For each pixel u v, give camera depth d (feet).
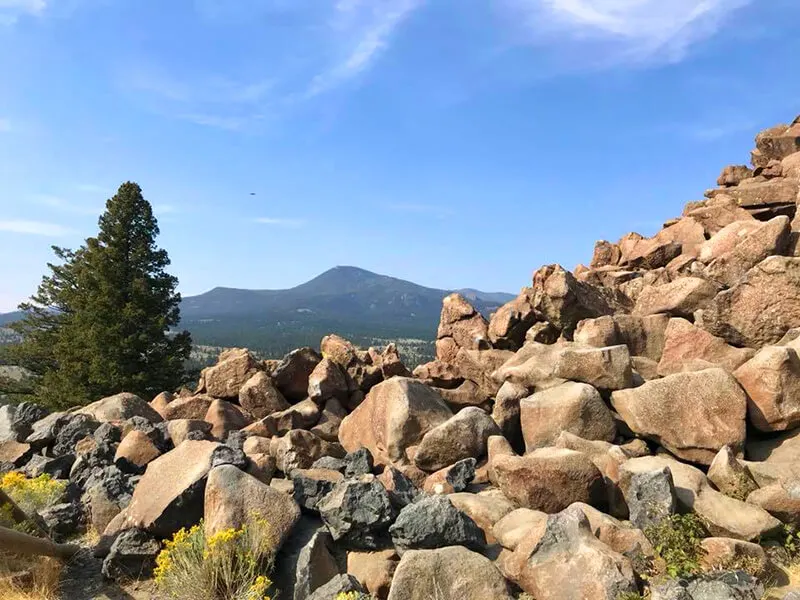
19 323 172.04
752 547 22.24
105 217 158.10
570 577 21.02
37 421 50.93
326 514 26.58
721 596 19.48
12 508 29.81
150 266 158.81
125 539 28.32
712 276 46.91
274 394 49.55
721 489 27.20
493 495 29.50
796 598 19.45
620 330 43.45
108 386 134.72
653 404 31.68
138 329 144.05
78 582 27.78
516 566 22.79
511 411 36.68
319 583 23.26
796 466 27.43
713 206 63.62
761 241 44.98
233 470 28.55
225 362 53.83
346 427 42.80
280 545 26.27
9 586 25.12
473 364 47.26
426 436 33.91
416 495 28.58
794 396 29.76
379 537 26.27
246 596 23.20
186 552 25.61
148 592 26.53
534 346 43.78
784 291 36.91
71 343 146.61
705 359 38.37
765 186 62.69
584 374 36.50
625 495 26.63
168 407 51.11
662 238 64.59
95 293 147.13
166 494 29.45
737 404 30.09
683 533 23.20
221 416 47.21
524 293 53.47
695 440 30.19
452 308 55.52
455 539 24.31
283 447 37.24
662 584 20.54
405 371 50.19
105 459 40.37
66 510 34.06
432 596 21.04
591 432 33.04
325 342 53.52
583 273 62.54
